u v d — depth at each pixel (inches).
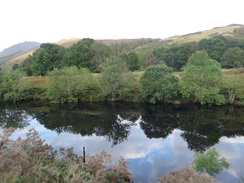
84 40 3467.0
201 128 1002.1
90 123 1142.3
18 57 7175.2
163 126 1064.8
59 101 1724.9
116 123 1140.5
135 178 534.6
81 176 340.2
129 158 668.7
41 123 1142.3
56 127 1059.3
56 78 1726.1
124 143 812.6
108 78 1653.5
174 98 1573.6
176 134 924.0
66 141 837.2
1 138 383.6
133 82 1786.4
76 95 1808.6
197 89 1384.1
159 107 1497.3
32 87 1975.9
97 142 824.9
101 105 1622.8
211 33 5738.2
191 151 716.0
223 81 1483.8
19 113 1403.8
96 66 2568.9
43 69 2659.9
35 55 2844.5
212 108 1386.6
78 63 2541.8
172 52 3132.4
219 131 943.0
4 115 1349.7
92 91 1871.3
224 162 483.8
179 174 394.6
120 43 6574.8
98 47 2736.2
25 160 322.7
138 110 1444.4
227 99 1460.4
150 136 902.4
